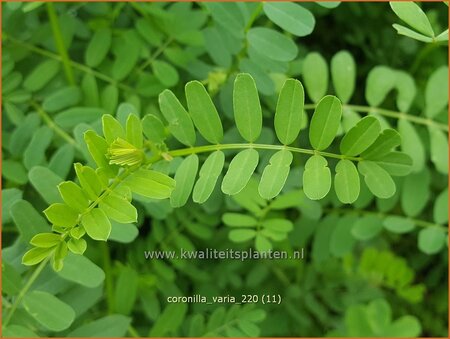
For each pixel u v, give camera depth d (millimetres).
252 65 185
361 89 273
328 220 228
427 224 222
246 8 184
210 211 207
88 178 123
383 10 267
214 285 236
